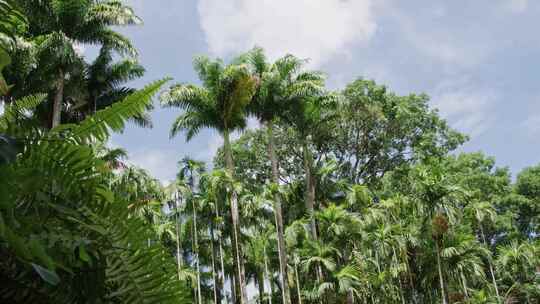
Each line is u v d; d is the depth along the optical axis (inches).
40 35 697.0
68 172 74.1
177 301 76.6
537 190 1603.1
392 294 1035.9
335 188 1179.9
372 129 1434.5
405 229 1018.1
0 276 64.5
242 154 1441.9
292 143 1376.7
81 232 72.8
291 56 943.7
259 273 1323.8
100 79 814.5
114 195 77.5
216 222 1090.7
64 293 66.9
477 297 1019.9
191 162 1045.2
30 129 76.4
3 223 57.0
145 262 75.2
